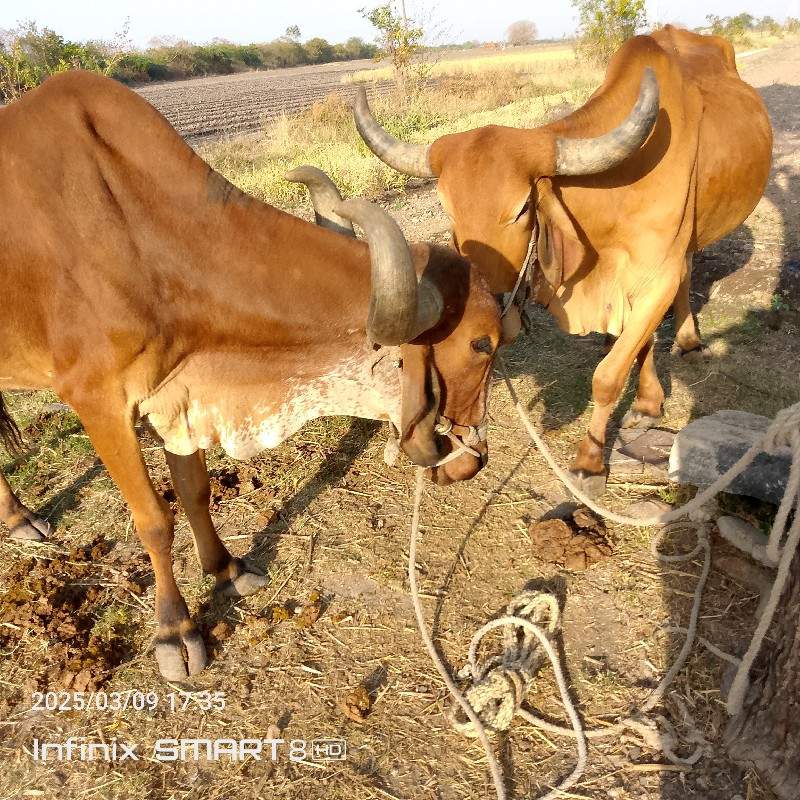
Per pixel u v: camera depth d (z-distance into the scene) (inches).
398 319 91.0
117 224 105.7
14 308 111.5
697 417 188.1
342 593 142.5
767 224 322.7
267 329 113.7
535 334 240.4
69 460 185.3
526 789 106.5
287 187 413.4
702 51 206.1
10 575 148.5
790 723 101.2
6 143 106.0
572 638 130.3
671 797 103.6
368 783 108.2
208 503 136.2
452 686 117.3
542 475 172.7
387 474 176.2
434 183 443.5
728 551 142.6
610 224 151.3
